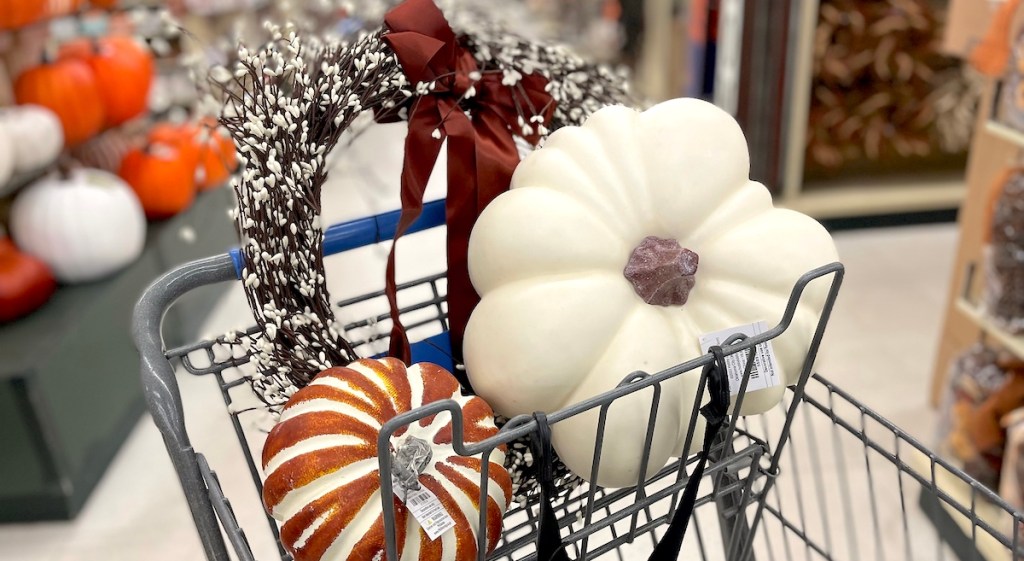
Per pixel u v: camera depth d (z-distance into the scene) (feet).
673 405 2.23
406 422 1.62
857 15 9.91
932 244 10.36
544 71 2.76
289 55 2.66
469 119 2.46
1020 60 5.36
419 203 2.37
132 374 7.29
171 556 5.80
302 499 1.89
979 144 6.14
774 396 2.36
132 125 8.81
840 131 10.58
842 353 7.79
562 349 2.13
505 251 2.24
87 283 7.06
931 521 5.47
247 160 2.27
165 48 3.53
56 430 5.96
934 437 6.17
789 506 5.44
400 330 2.38
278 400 2.42
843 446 6.08
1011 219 5.46
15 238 6.97
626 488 2.49
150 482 6.56
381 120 2.63
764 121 10.22
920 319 8.50
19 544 5.98
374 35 2.48
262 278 2.29
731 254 2.28
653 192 2.27
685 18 12.85
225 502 2.13
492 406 2.29
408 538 1.90
